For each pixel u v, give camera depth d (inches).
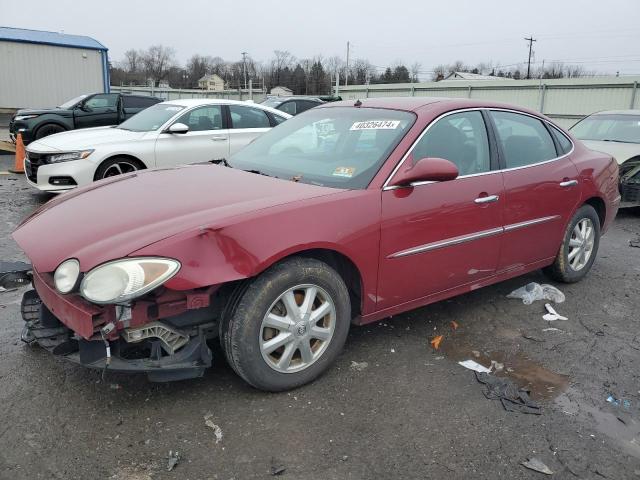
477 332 156.0
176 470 96.4
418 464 100.1
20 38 786.8
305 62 3427.7
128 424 108.3
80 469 95.8
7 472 94.2
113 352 105.8
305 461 99.7
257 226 109.4
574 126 386.3
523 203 162.1
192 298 105.9
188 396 118.3
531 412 117.2
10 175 439.8
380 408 116.8
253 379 115.2
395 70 3260.3
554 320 166.2
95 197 131.0
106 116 549.3
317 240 116.0
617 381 132.2
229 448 102.3
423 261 138.4
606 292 192.4
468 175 147.9
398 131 140.3
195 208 115.4
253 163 155.7
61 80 826.8
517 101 1211.2
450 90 1353.3
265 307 112.4
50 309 111.0
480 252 152.7
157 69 3818.9
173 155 325.7
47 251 109.3
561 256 186.5
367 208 125.0
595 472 99.9
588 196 186.7
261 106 371.2
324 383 125.8
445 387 126.1
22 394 116.8
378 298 132.8
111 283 97.3
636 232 292.2
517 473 98.8
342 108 165.3
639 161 312.8
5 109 794.2
